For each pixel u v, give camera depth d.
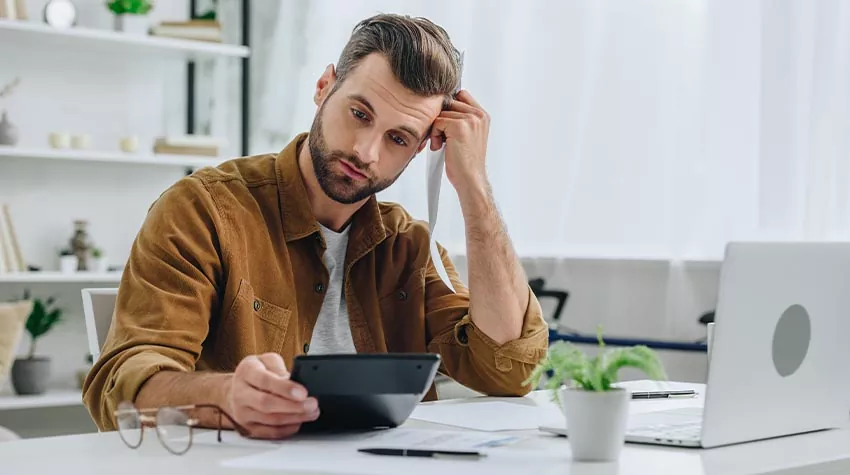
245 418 1.19
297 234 1.71
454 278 1.95
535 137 3.99
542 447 1.18
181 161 4.01
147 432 1.25
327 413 1.23
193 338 1.48
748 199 3.45
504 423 1.38
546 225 3.96
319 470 1.02
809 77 3.26
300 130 4.49
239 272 1.62
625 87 3.76
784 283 1.23
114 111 4.16
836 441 1.28
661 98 3.68
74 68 4.07
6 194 3.94
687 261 3.59
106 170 4.12
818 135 3.20
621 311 3.77
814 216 3.20
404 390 1.22
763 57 3.34
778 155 3.30
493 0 4.08
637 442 1.21
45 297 4.01
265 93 4.47
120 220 4.15
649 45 3.71
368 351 1.81
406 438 1.23
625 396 1.09
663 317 3.66
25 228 3.96
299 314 1.73
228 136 4.43
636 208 3.73
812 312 1.29
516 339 1.74
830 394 1.36
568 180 3.90
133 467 1.04
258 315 1.66
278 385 1.17
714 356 1.16
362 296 1.82
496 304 1.73
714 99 3.52
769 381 1.24
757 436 1.25
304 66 4.49
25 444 1.18
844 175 3.17
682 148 3.63
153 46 4.00
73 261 3.88
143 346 1.42
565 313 3.92
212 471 1.02
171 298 1.49
